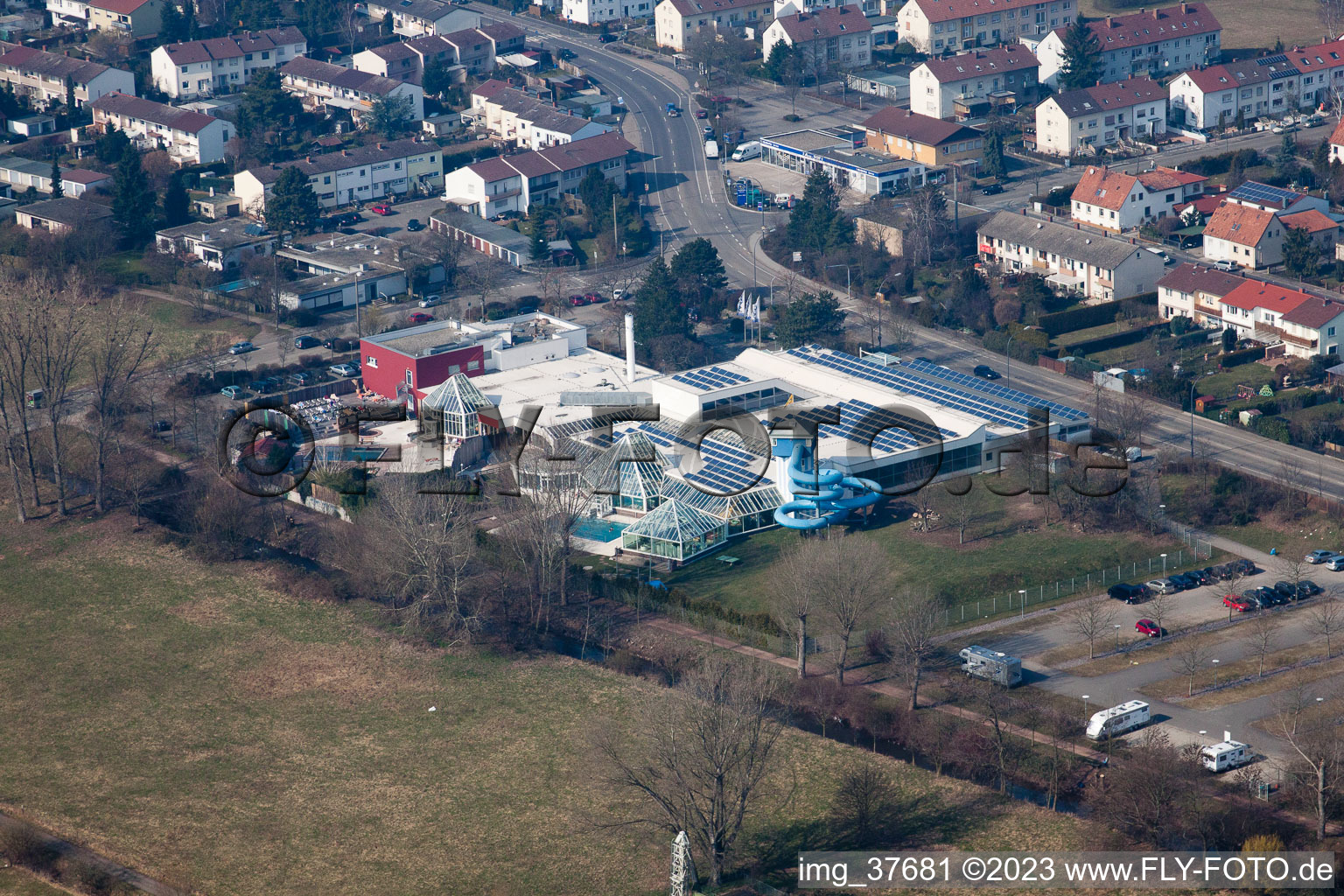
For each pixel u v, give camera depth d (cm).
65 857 14850
